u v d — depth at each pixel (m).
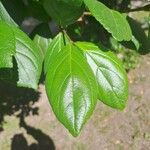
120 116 0.69
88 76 0.13
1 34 0.12
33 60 0.14
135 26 0.17
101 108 0.69
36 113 0.68
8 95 0.70
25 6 0.16
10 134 0.65
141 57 0.78
